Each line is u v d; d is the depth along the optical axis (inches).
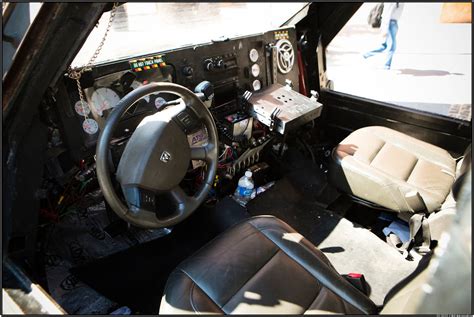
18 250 40.5
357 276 48.2
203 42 64.4
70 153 49.6
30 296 32.4
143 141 44.9
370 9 152.4
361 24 158.9
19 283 34.0
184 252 61.9
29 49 34.9
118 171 45.0
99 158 40.1
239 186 76.0
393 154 66.7
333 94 89.1
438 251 29.4
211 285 39.4
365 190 63.1
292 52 81.4
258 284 39.7
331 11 82.0
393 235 66.7
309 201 76.9
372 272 60.4
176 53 59.3
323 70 91.1
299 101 72.8
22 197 40.2
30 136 40.2
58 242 58.2
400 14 145.9
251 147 75.7
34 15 33.4
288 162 85.2
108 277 55.9
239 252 43.6
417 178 60.8
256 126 77.0
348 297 39.4
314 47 86.6
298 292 39.2
